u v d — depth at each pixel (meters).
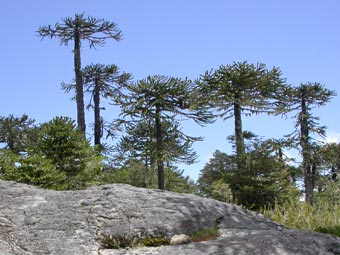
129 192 7.03
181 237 5.87
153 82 21.06
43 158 16.05
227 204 7.47
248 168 22.75
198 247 5.49
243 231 6.32
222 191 22.70
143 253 5.48
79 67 24.83
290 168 26.67
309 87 26.31
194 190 36.03
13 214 6.37
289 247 5.48
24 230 6.00
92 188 7.54
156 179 26.89
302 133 26.92
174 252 5.40
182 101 21.62
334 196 12.81
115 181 22.84
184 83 21.28
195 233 6.21
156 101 21.06
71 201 6.75
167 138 22.33
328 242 5.81
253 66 22.25
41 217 6.29
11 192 7.14
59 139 17.00
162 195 7.07
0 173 15.83
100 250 5.71
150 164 24.75
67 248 5.67
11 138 25.55
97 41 25.14
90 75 24.95
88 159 17.73
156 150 21.64
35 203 6.71
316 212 8.81
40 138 17.20
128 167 25.89
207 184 34.06
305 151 26.66
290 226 8.25
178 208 6.61
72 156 17.08
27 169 15.62
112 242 5.90
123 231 6.04
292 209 8.85
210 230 6.30
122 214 6.36
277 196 22.06
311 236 5.91
